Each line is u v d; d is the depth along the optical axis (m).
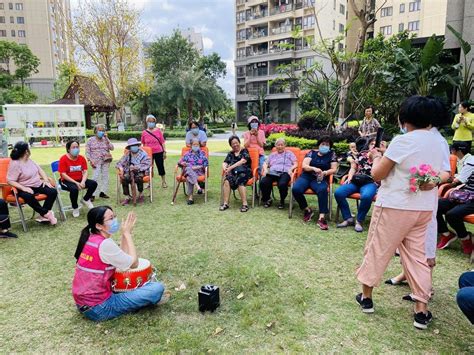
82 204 6.37
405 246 2.72
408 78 10.30
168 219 5.45
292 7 39.19
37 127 17.88
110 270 2.82
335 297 3.17
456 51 12.05
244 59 44.66
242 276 3.55
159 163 7.67
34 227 5.18
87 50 24.41
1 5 64.00
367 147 5.25
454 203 4.04
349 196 4.97
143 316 2.88
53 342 2.59
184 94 32.34
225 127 41.50
